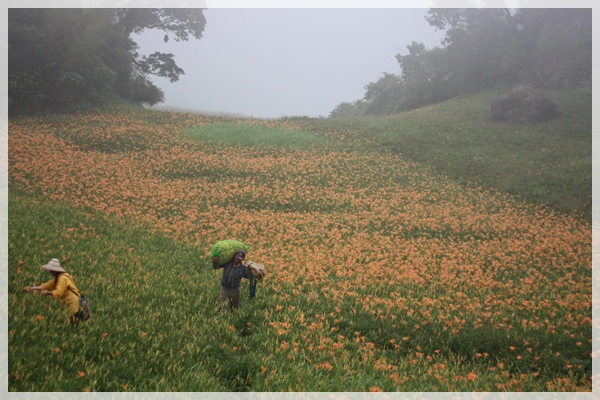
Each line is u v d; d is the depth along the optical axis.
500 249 15.37
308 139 31.22
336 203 20.34
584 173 24.14
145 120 34.78
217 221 16.50
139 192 19.19
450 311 9.31
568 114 36.72
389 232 17.05
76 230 12.73
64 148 25.08
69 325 6.02
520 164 26.55
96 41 34.50
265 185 22.14
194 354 5.87
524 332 8.13
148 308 7.50
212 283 9.81
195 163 24.69
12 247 9.48
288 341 6.97
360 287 10.58
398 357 7.23
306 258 12.66
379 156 28.64
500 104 37.47
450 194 22.53
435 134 33.31
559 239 16.55
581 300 10.44
